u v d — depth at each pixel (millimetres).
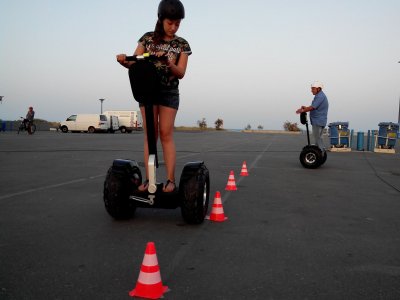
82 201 5344
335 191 6562
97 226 4105
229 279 2811
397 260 3277
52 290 2580
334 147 16312
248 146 18641
